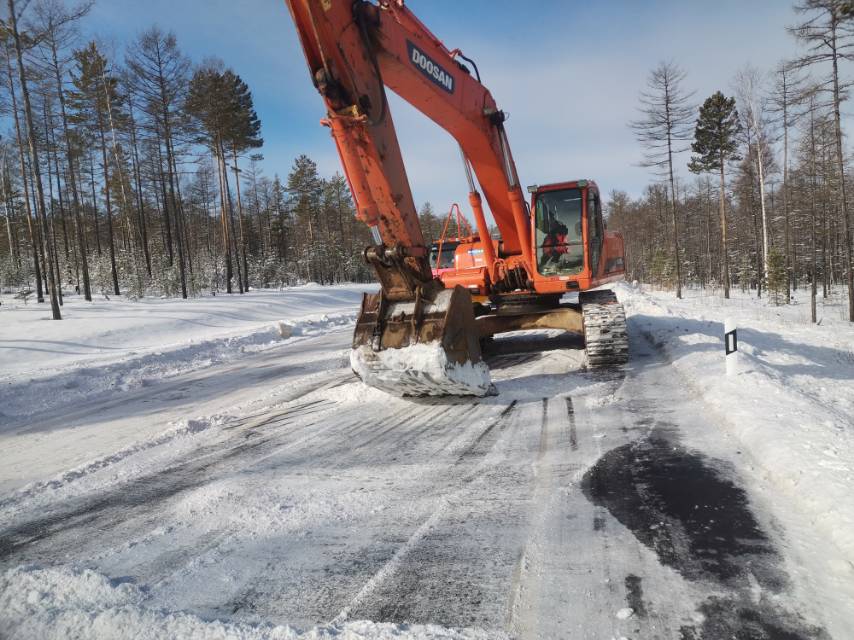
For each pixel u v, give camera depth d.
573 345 9.49
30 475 4.61
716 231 58.88
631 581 2.40
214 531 3.19
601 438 4.49
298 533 3.09
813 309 21.88
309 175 58.22
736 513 3.00
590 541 2.79
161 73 26.14
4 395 8.51
